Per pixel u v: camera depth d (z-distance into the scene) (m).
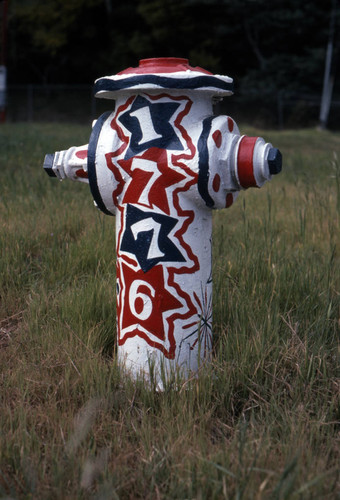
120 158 2.57
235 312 3.15
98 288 3.45
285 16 27.05
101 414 2.36
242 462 1.98
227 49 31.80
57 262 4.14
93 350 2.87
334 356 2.89
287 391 2.65
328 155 12.20
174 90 2.49
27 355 2.91
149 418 2.35
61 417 2.31
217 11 29.67
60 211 5.38
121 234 2.66
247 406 2.54
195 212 2.59
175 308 2.63
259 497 1.75
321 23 28.27
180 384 2.53
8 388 2.56
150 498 1.91
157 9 29.61
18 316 3.49
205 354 2.77
